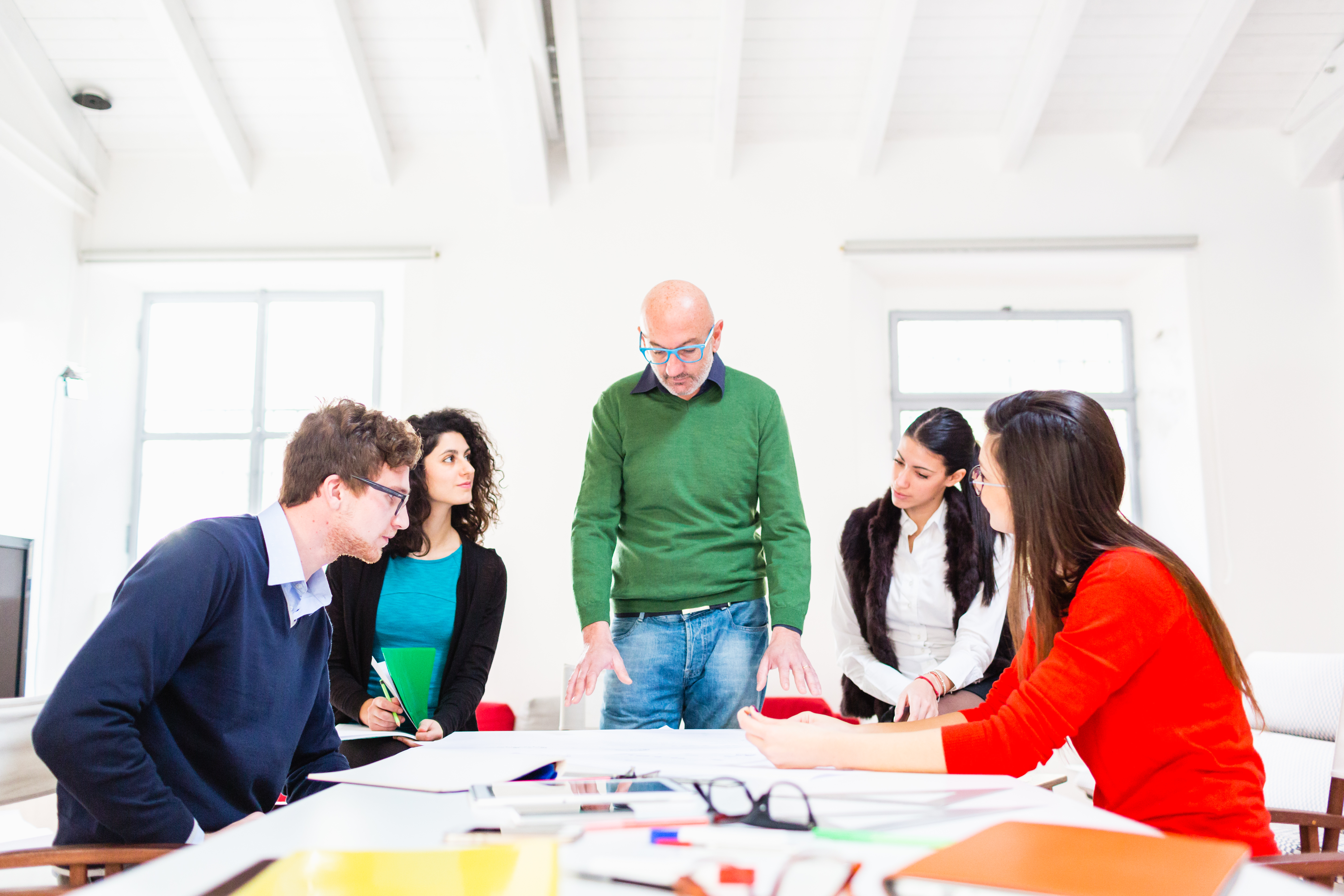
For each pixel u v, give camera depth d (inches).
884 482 192.1
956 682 83.5
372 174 190.2
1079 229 189.9
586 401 185.2
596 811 30.1
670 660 81.2
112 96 183.9
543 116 186.5
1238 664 44.8
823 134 191.8
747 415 83.5
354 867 21.9
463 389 185.9
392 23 172.1
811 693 75.2
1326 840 48.4
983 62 179.2
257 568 53.5
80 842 48.8
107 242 192.1
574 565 83.0
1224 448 183.9
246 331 205.9
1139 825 28.0
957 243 188.1
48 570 181.6
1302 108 187.3
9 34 168.7
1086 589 44.8
